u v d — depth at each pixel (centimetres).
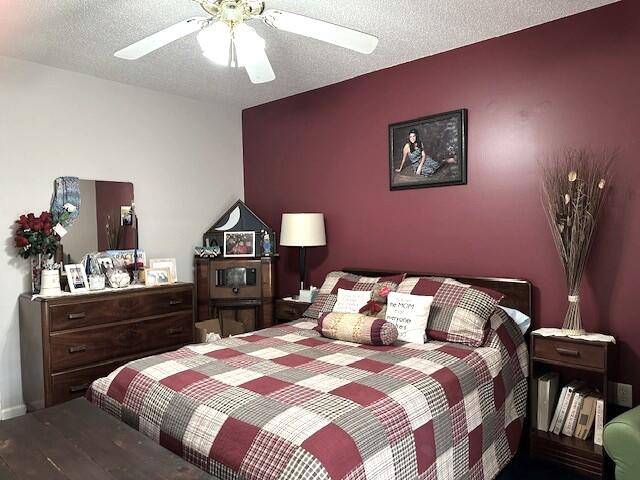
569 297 262
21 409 332
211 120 450
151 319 352
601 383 271
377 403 180
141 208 399
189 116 433
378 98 365
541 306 292
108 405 217
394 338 257
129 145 391
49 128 345
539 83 288
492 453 233
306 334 290
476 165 317
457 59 322
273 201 451
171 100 419
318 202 413
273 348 257
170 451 172
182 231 429
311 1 249
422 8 260
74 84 357
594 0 257
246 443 160
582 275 267
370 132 372
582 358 246
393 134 356
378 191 370
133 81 381
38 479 147
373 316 284
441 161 331
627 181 259
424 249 345
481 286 309
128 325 339
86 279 343
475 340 256
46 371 299
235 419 170
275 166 446
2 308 325
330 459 147
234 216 438
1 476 149
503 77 302
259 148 461
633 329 259
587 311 273
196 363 229
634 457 186
